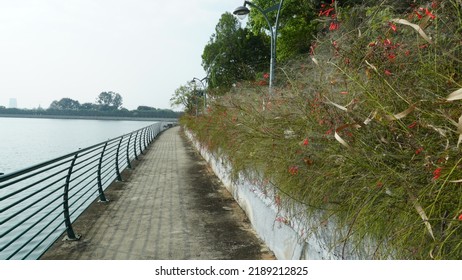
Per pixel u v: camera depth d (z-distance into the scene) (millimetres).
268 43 26031
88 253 3930
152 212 5605
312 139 2891
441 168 1721
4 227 7465
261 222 4379
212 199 6441
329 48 3051
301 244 3119
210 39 31891
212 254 3879
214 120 8445
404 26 2498
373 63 2285
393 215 1911
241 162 4895
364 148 2281
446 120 1907
